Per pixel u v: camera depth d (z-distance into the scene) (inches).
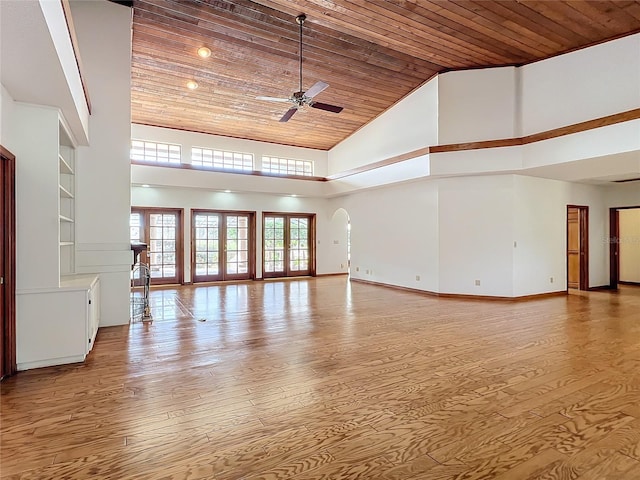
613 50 201.9
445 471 71.0
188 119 313.1
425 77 270.2
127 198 184.2
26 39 83.8
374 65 252.1
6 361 118.0
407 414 93.5
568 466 72.2
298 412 94.8
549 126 227.1
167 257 337.4
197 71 250.5
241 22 204.7
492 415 92.7
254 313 214.4
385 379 116.2
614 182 305.0
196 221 350.0
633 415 92.3
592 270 313.4
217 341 157.2
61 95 118.0
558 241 282.8
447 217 273.1
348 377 117.9
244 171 341.4
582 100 213.2
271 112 313.0
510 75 243.0
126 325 184.2
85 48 176.6
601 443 80.0
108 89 180.4
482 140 248.5
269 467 72.3
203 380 115.5
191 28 208.1
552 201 279.9
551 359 133.6
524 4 177.9
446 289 273.9
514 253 255.6
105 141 179.8
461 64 247.9
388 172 295.1
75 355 130.6
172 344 152.7
